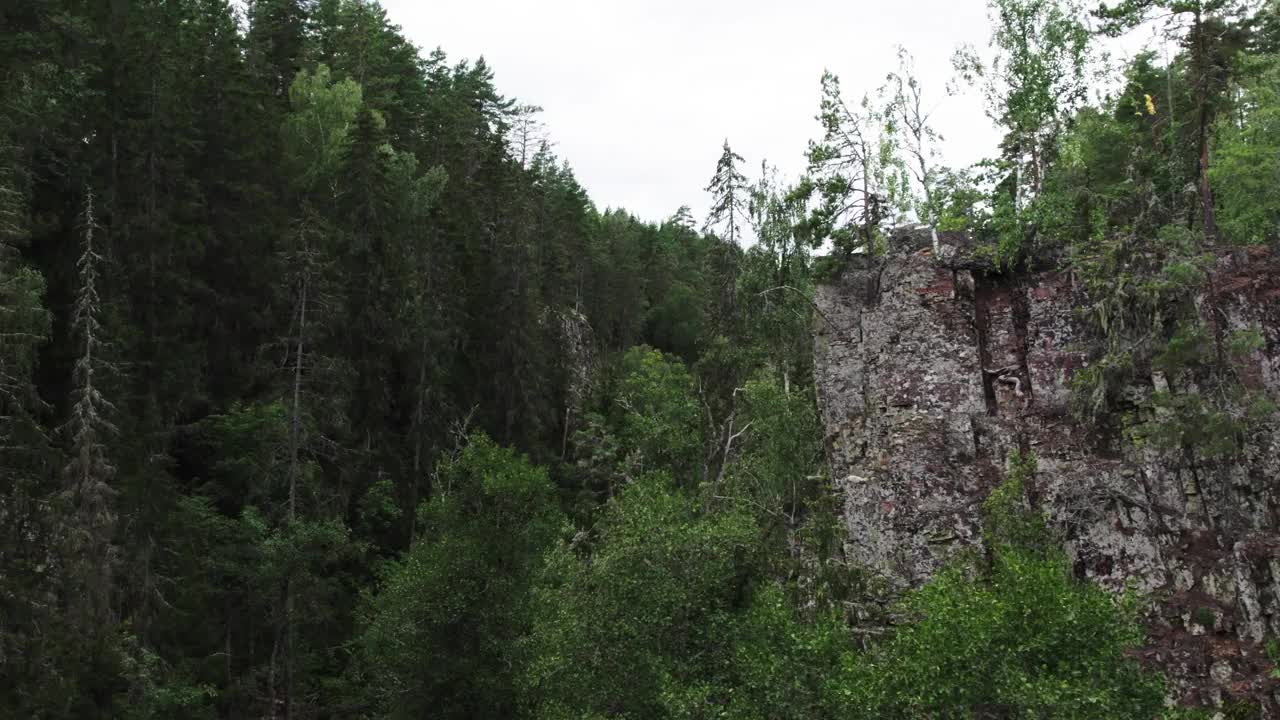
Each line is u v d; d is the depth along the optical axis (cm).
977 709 1551
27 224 3512
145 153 4050
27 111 3369
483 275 5609
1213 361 2106
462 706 3031
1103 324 2234
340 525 3519
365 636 3231
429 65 8375
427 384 4734
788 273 3731
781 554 2641
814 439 3030
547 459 5322
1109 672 1548
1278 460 2044
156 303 3912
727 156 4009
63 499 2595
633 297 8431
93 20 4344
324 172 5166
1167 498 2092
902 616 2097
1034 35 2608
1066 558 2089
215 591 3300
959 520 2197
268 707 3275
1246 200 2798
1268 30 2991
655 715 2356
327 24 7338
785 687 1923
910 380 2350
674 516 2658
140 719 2589
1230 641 1930
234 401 4056
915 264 2445
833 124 2698
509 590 3084
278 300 4319
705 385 4000
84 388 2792
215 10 5628
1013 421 2275
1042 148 2631
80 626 2548
